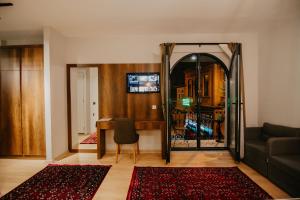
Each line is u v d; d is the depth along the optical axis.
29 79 4.25
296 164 2.67
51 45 4.11
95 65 4.79
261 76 4.50
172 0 2.96
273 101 4.10
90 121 6.89
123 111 4.80
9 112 4.31
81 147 5.15
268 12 3.40
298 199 1.84
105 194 2.81
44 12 3.35
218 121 5.68
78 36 4.74
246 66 4.64
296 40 3.50
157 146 4.82
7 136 4.34
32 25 3.96
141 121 4.43
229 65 4.66
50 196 2.76
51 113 4.08
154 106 4.77
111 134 4.84
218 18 3.66
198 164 3.99
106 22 3.83
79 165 3.95
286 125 3.75
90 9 3.25
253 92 4.66
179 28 4.23
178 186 3.02
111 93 4.80
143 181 3.20
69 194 2.81
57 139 4.34
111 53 4.80
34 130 4.29
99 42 4.80
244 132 4.17
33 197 2.73
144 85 4.76
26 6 3.11
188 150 4.79
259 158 3.46
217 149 4.79
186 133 5.82
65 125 4.74
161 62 4.62
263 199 2.65
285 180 2.79
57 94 4.35
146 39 4.75
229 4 3.10
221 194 2.78
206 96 6.45
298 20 3.45
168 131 4.14
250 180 3.22
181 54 4.70
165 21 3.80
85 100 6.77
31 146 4.30
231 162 4.11
